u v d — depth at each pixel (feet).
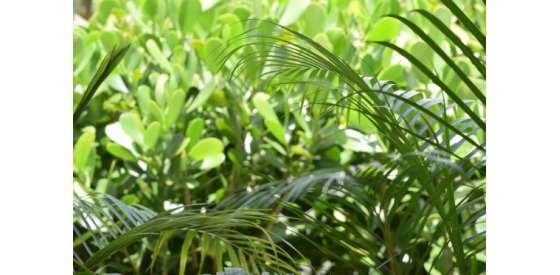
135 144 5.82
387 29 5.83
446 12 5.89
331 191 4.89
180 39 6.14
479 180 5.80
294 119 6.12
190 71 5.93
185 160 5.91
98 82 4.71
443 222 4.54
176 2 6.11
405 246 4.44
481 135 5.73
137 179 6.09
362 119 5.78
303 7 5.96
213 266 6.21
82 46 5.85
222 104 6.15
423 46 5.70
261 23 5.87
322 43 5.77
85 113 6.19
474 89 4.24
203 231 4.67
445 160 3.67
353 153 6.15
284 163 6.11
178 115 5.85
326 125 5.98
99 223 5.78
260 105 5.82
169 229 4.62
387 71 5.74
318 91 4.80
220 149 5.80
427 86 5.82
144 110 5.94
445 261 5.84
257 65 5.89
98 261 4.60
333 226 6.17
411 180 4.09
